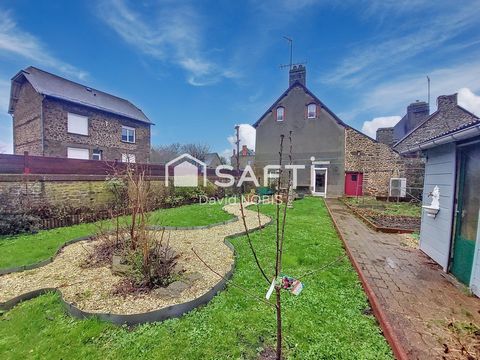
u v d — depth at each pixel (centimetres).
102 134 1800
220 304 306
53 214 730
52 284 355
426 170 497
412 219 846
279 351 200
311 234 626
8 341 241
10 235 608
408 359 208
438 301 302
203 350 229
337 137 1653
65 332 254
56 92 1564
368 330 254
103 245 505
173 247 521
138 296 316
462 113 1327
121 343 239
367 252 492
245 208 1087
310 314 280
